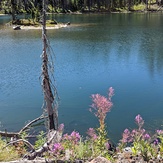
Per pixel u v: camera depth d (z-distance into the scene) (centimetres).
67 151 471
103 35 4688
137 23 6775
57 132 703
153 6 12388
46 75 948
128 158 475
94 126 1158
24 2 6750
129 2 11781
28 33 5056
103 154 483
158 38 4191
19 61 2711
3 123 1243
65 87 1812
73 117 1267
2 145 588
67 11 10731
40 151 547
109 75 2173
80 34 4853
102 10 11425
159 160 457
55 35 4759
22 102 1540
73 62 2655
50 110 955
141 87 1816
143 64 2567
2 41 4150
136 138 511
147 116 1276
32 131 1033
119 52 3191
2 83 1936
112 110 1363
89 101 1510
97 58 2870
